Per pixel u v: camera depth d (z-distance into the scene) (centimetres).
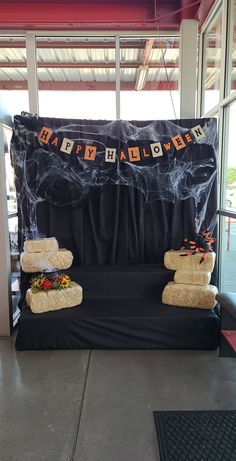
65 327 290
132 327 290
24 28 415
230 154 342
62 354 287
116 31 421
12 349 297
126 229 363
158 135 353
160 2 395
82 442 188
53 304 302
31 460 177
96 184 355
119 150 351
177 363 271
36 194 350
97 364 270
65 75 437
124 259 368
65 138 345
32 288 304
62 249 350
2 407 219
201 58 420
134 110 437
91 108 435
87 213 362
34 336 290
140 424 201
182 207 364
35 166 346
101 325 290
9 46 431
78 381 246
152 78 436
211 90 394
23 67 435
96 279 338
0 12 391
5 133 338
